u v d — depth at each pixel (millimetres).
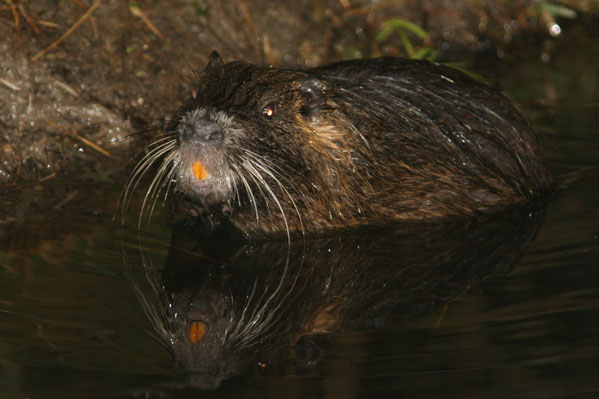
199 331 7660
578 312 7938
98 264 8773
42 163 11453
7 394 6562
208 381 6855
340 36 15938
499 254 9359
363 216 10250
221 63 9969
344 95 10258
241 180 9359
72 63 12820
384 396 6672
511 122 10945
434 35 16609
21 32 12805
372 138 10234
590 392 6738
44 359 7039
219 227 9883
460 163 10578
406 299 8328
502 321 7824
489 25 16969
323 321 7887
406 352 7316
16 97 12102
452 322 7832
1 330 7391
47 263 8727
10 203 10266
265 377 6941
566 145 12383
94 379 6812
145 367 7027
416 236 10000
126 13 14109
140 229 9734
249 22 15258
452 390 6738
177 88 13359
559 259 9102
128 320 7723
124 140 12242
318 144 9852
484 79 15000
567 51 16531
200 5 14969
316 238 9945
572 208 10555
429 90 10695
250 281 8727
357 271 9023
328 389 6762
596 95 14273
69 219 9875
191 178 9141
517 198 10797
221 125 8992
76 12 13617
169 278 8594
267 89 9523
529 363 7125
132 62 13398
